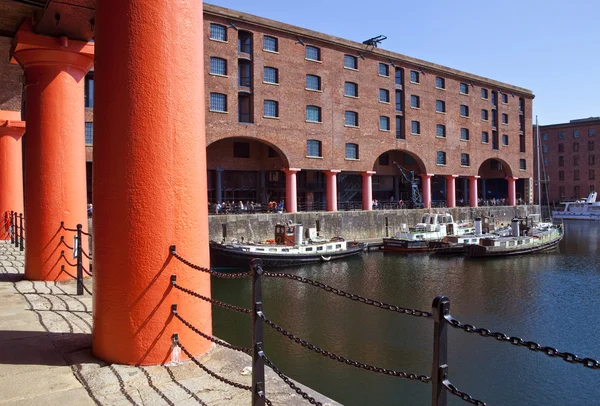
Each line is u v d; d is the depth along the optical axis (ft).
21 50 28.22
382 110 156.15
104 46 16.34
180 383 14.90
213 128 119.03
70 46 28.53
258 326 11.66
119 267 16.30
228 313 66.74
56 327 20.84
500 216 191.01
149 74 16.10
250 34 127.24
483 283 90.63
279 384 15.28
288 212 133.69
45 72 29.30
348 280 93.30
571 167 293.02
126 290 16.26
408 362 48.37
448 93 177.37
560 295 80.07
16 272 34.58
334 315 66.13
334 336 56.90
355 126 149.07
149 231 16.19
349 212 143.54
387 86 158.10
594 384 43.62
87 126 104.99
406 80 164.04
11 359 16.97
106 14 16.31
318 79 141.18
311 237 123.44
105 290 16.58
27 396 14.06
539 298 77.92
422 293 81.87
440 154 175.32
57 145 29.94
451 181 178.40
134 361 16.30
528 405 39.75
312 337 56.49
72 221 30.63
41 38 27.66
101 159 16.46
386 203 177.68
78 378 15.28
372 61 153.99
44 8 24.85
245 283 88.33
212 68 120.37
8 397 13.99
